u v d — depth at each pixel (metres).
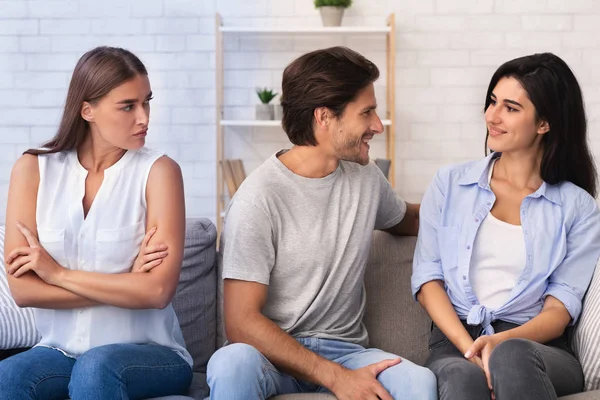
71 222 2.15
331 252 2.20
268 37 5.25
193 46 5.25
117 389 1.92
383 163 4.88
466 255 2.27
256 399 1.92
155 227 2.15
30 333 2.25
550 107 2.25
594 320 2.12
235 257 2.12
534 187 2.33
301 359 2.04
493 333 2.22
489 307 2.25
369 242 2.28
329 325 2.23
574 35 5.23
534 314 2.25
